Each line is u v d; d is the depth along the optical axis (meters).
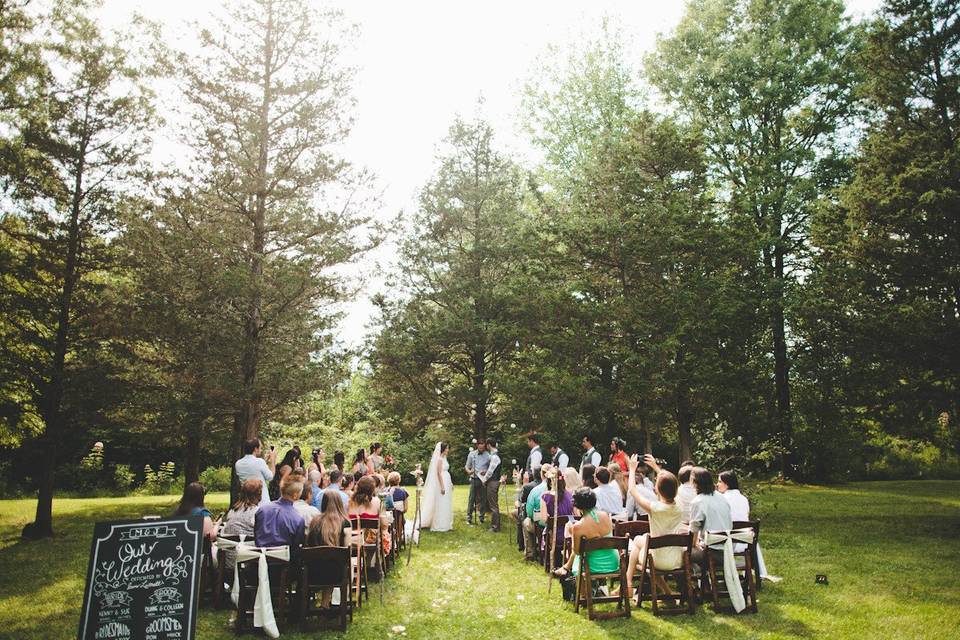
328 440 22.62
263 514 6.79
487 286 17.39
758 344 16.94
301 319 14.46
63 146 12.84
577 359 15.63
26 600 7.91
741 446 14.20
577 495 7.31
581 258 16.39
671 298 14.38
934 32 12.21
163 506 17.98
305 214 14.79
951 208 10.75
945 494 18.86
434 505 13.45
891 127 12.66
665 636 6.35
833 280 12.59
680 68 22.78
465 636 6.45
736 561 7.41
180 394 13.27
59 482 22.55
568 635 6.43
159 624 5.60
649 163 15.88
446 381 18.56
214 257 13.45
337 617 7.02
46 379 12.92
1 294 12.39
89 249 13.30
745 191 20.84
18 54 12.55
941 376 11.64
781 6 22.22
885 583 8.26
